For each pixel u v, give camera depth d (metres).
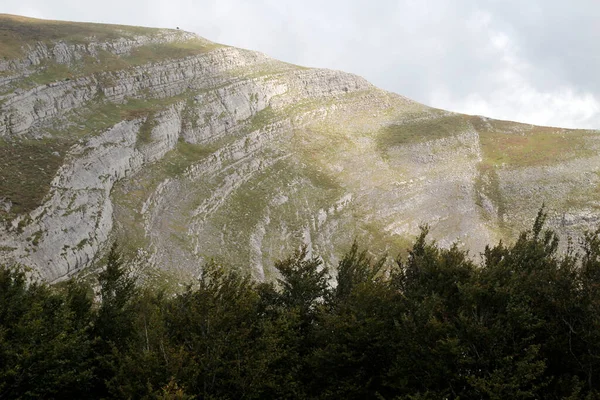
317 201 101.56
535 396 20.55
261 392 23.81
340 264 36.19
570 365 21.95
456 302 25.61
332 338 26.44
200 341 23.39
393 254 93.69
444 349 21.28
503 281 24.55
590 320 21.42
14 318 26.06
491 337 21.44
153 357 21.64
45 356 23.11
